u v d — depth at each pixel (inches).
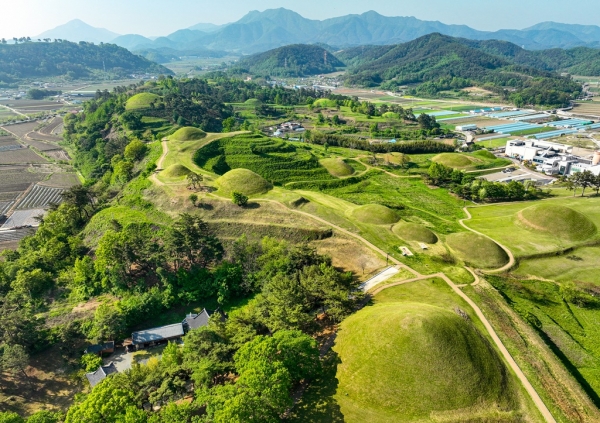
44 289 3531.0
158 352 2935.5
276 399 1721.2
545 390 2020.2
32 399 2588.6
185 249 3526.1
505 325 2541.8
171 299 3314.5
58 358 2881.4
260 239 3900.1
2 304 3304.6
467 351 2102.6
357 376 2062.0
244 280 3398.1
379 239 3836.1
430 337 2106.3
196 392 1919.3
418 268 3319.4
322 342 2399.1
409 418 1860.2
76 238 4069.9
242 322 2492.6
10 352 2635.3
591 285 3287.4
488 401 1921.8
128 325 3122.5
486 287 3021.7
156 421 1720.0
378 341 2169.0
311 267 3004.4
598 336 2743.6
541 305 3041.3
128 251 3417.8
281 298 2566.4
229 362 2100.1
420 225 4156.0
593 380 2268.7
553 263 3614.7
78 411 1877.5
